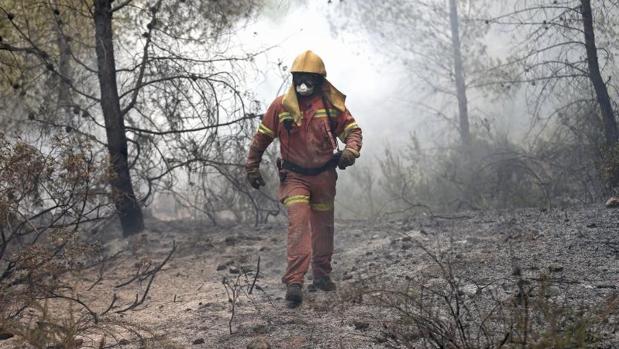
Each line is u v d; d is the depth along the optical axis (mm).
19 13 7871
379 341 3740
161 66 8258
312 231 5242
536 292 4211
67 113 8000
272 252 7055
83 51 8562
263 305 4875
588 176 9188
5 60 7797
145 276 6141
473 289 4547
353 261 6227
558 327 3459
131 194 8094
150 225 9031
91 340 4125
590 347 3213
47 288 4672
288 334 4086
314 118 5047
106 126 8016
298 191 5020
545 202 9055
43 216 6324
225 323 4426
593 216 6605
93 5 8133
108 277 6172
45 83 7898
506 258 5316
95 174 5809
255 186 5332
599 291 4195
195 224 9250
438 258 5645
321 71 5020
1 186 4754
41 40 8008
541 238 5902
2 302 4422
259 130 5188
